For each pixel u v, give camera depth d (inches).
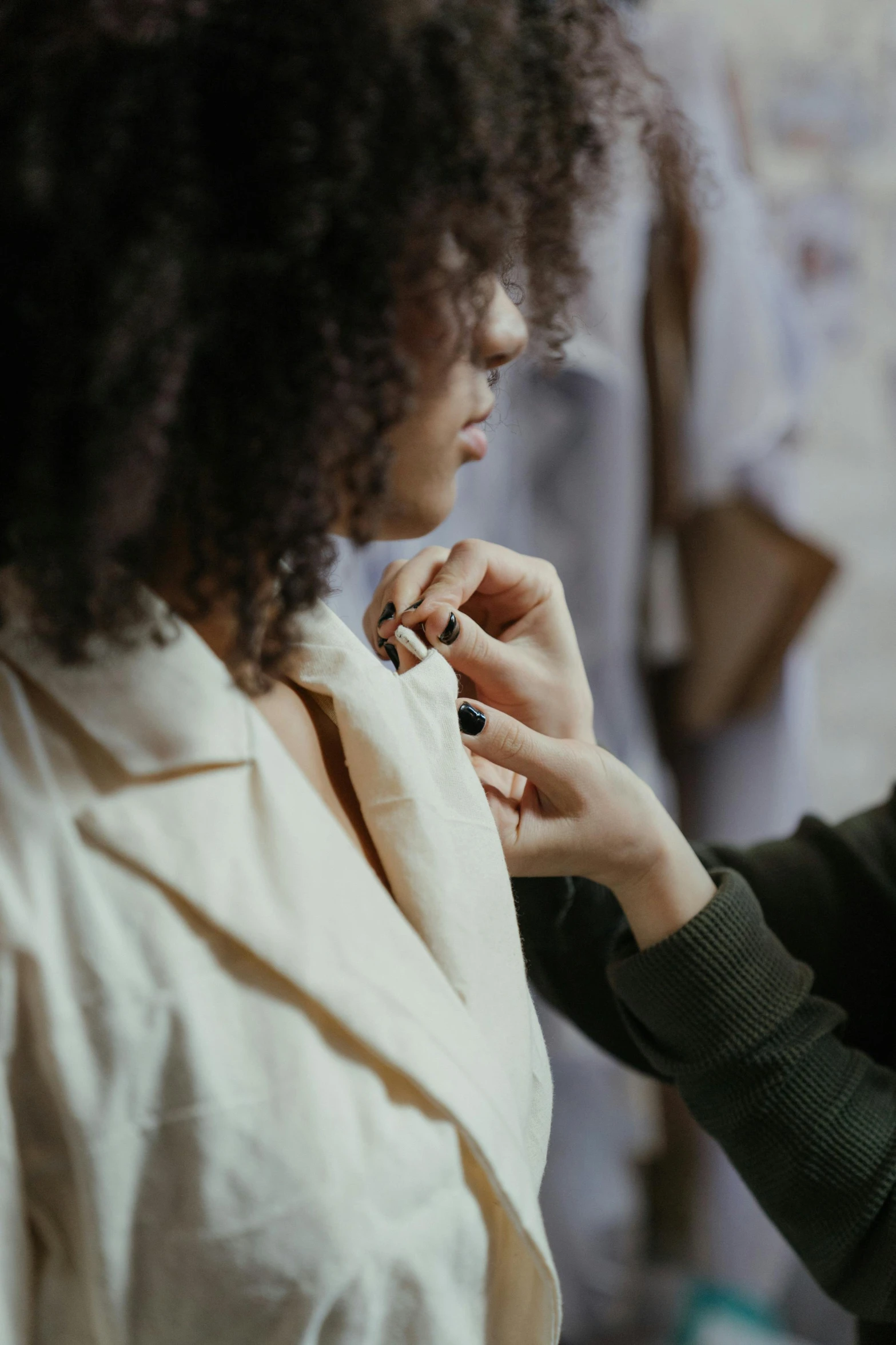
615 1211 77.8
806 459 104.3
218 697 20.7
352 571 50.0
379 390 19.4
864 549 107.0
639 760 73.5
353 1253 19.1
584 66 24.6
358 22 18.0
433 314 20.6
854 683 108.3
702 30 68.6
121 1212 18.3
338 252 18.6
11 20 17.4
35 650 19.7
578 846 28.5
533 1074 24.5
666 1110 85.7
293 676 24.1
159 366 17.2
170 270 17.1
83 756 19.8
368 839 24.2
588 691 30.7
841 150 100.3
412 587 29.5
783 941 34.3
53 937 18.3
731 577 75.4
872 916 34.8
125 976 18.5
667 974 29.8
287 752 23.2
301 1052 19.4
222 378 18.7
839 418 104.6
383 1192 19.6
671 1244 86.5
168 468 18.8
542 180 24.3
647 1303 79.6
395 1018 20.2
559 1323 22.0
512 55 20.8
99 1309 18.5
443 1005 21.4
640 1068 36.4
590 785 28.1
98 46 17.1
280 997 19.6
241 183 18.0
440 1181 20.4
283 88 17.6
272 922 19.7
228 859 20.0
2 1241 17.6
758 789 79.1
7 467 18.1
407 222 18.8
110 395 16.9
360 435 19.6
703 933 29.7
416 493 22.7
